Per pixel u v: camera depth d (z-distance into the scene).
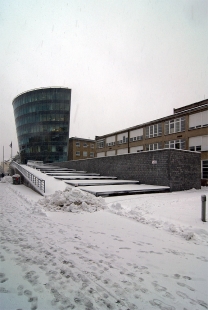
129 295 2.88
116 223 6.94
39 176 22.55
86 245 4.80
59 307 2.60
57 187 16.73
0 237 5.39
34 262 3.88
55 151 63.22
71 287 3.06
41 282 3.18
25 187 22.47
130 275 3.44
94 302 2.71
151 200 11.66
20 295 2.85
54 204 9.80
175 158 17.05
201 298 2.84
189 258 4.16
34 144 64.69
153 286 3.12
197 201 11.31
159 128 32.53
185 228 6.01
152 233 5.81
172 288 3.07
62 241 5.08
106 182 18.25
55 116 63.97
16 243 4.92
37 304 2.65
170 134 30.25
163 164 17.14
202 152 25.44
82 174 26.83
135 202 10.96
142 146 35.84
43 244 4.86
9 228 6.30
